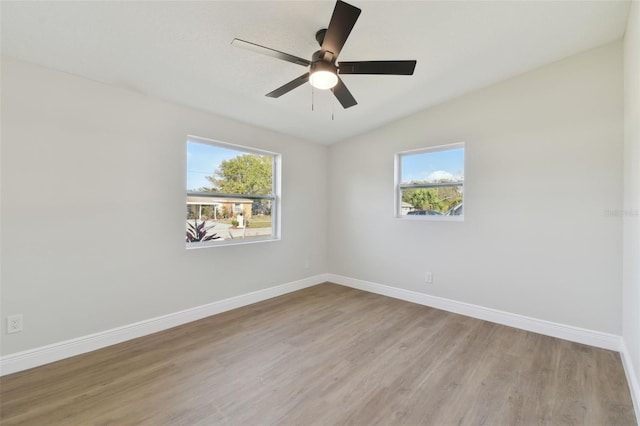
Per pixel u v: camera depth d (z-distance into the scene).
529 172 2.83
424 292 3.59
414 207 3.76
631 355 2.04
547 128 2.73
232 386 1.96
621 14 2.10
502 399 1.84
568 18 2.13
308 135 4.13
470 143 3.20
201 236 3.22
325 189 4.66
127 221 2.61
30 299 2.15
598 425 1.63
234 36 2.06
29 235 2.14
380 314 3.28
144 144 2.71
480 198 3.14
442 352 2.43
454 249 3.33
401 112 3.57
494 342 2.60
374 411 1.73
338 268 4.57
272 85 2.71
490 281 3.08
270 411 1.73
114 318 2.55
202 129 3.13
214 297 3.27
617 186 2.42
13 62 2.07
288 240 4.10
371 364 2.24
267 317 3.19
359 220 4.26
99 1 1.68
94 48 2.06
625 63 2.29
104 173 2.48
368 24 2.08
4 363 2.05
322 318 3.16
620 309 2.42
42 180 2.19
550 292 2.74
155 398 1.83
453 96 3.25
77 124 2.34
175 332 2.80
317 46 2.21
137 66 2.31
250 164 3.72
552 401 1.82
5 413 1.69
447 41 2.33
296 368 2.19
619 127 2.41
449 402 1.81
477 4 1.96
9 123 2.06
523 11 2.04
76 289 2.35
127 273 2.62
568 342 2.60
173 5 1.76
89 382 2.00
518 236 2.90
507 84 2.94
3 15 1.71
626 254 2.26
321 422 1.64
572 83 2.61
